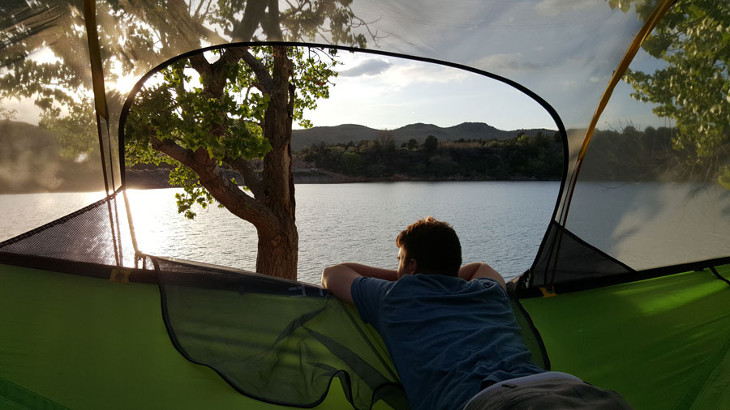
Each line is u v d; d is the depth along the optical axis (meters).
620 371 2.64
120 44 2.64
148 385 2.01
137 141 5.08
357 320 2.34
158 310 2.27
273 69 6.55
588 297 3.01
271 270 6.52
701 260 3.35
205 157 5.61
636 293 3.09
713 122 3.33
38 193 2.62
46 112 2.65
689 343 2.79
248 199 6.08
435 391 1.76
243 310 2.31
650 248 3.28
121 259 2.51
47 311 2.18
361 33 2.65
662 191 3.32
